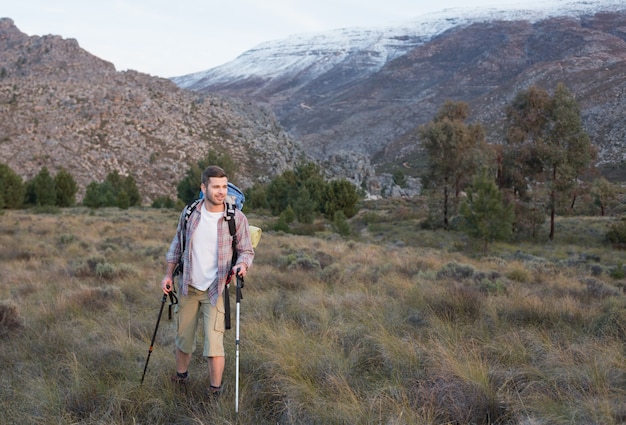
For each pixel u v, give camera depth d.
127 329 6.72
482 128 51.34
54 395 4.58
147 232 26.86
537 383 4.62
